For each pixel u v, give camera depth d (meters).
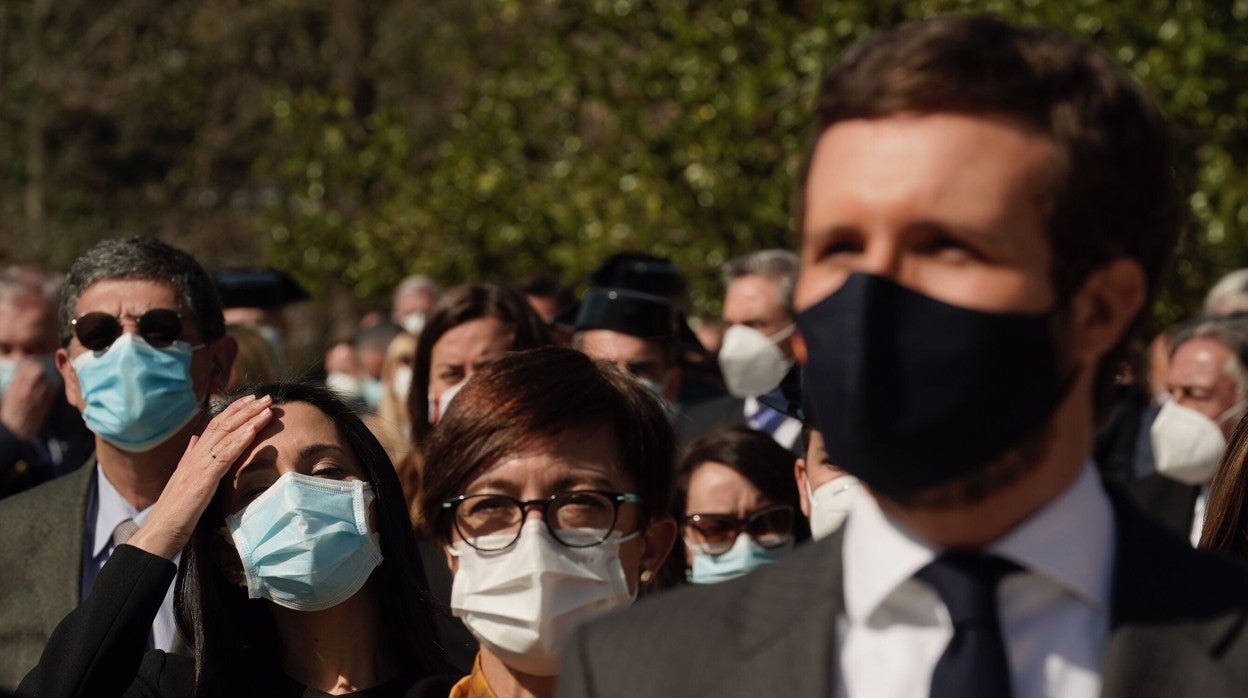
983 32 1.57
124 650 3.01
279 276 7.20
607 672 1.68
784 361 5.88
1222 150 9.33
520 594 2.71
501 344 4.98
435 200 11.69
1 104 19.75
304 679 3.10
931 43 1.55
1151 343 8.86
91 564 3.93
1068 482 1.58
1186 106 9.16
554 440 2.76
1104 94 1.55
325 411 3.21
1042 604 1.57
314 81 19.56
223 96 19.94
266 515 3.00
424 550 3.93
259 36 19.80
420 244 11.95
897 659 1.59
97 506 3.98
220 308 4.15
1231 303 7.16
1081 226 1.52
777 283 5.96
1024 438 1.52
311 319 17.00
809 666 1.60
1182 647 1.52
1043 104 1.53
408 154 12.95
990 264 1.49
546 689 2.80
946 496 1.54
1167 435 5.20
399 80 18.64
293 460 3.11
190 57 20.00
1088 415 1.59
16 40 19.89
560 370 2.85
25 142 19.97
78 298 3.99
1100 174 1.52
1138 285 1.59
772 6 10.02
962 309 1.48
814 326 1.54
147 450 3.93
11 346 6.39
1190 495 5.23
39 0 19.44
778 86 9.82
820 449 3.42
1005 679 1.51
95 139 20.27
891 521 1.61
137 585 3.02
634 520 2.85
